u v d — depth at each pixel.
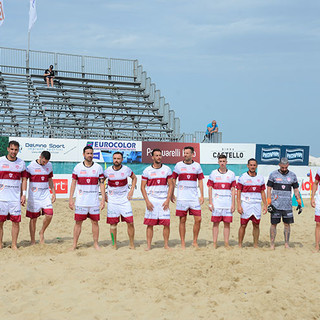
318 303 5.10
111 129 23.73
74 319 4.63
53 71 25.33
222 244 8.79
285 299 5.17
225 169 8.17
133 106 26.44
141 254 7.51
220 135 21.47
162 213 7.85
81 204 7.86
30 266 6.57
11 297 5.23
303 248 8.37
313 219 12.84
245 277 6.04
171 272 6.20
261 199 8.29
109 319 4.63
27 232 9.86
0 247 7.86
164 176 7.88
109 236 9.66
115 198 7.96
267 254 7.52
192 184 8.04
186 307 4.96
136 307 4.96
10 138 16.78
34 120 23.06
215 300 5.17
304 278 6.06
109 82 27.44
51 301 5.13
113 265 6.66
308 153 20.80
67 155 17.48
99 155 18.03
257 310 4.85
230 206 8.07
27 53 25.86
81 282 5.83
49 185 8.38
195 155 19.20
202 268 6.42
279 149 20.31
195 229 8.15
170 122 24.72
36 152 17.11
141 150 18.59
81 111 23.77
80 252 7.61
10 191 7.72
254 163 8.02
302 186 19.78
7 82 24.81
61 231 10.20
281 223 11.95
